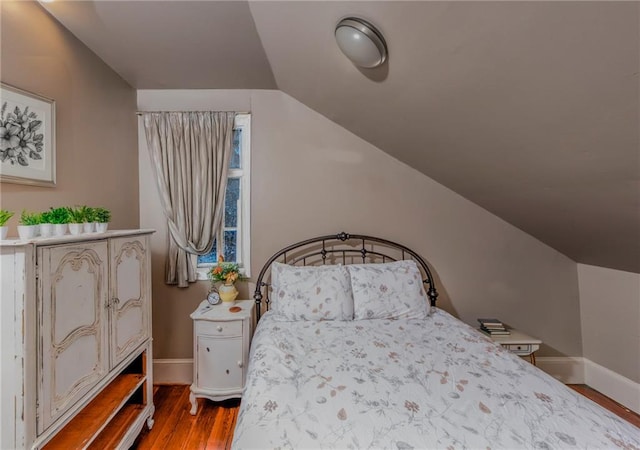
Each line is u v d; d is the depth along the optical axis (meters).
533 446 0.87
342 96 1.97
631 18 0.72
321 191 2.49
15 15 1.37
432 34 1.10
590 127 1.09
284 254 2.48
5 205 1.33
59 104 1.62
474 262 2.54
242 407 1.15
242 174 2.48
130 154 2.29
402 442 0.88
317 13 1.31
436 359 1.42
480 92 1.25
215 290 2.38
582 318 2.51
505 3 0.85
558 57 0.92
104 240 1.40
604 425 0.97
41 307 1.04
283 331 1.78
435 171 2.32
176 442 1.76
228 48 1.84
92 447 1.46
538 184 1.66
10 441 0.96
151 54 1.92
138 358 1.87
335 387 1.17
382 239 2.50
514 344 2.11
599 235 1.85
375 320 2.00
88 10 1.51
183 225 2.34
